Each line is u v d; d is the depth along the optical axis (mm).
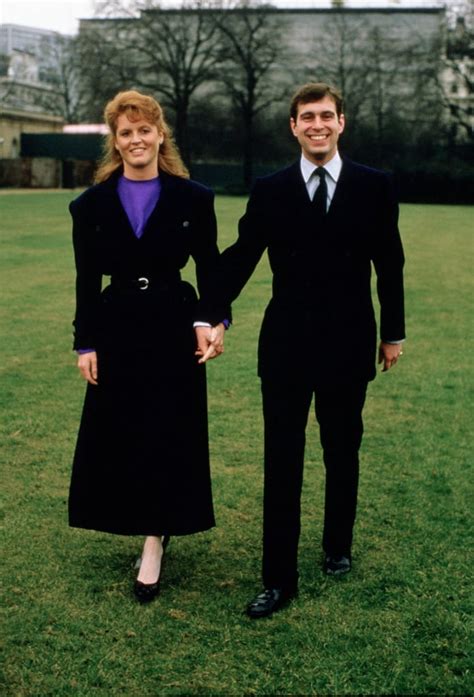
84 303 3316
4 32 98000
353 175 3148
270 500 3209
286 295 3225
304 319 3184
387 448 5164
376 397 6418
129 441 3305
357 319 3219
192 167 60125
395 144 56250
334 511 3443
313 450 5078
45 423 5578
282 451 3209
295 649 2887
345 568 3461
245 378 6871
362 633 2992
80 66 51812
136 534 3303
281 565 3186
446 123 55656
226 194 53094
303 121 3094
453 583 3377
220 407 6020
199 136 57875
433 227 27500
